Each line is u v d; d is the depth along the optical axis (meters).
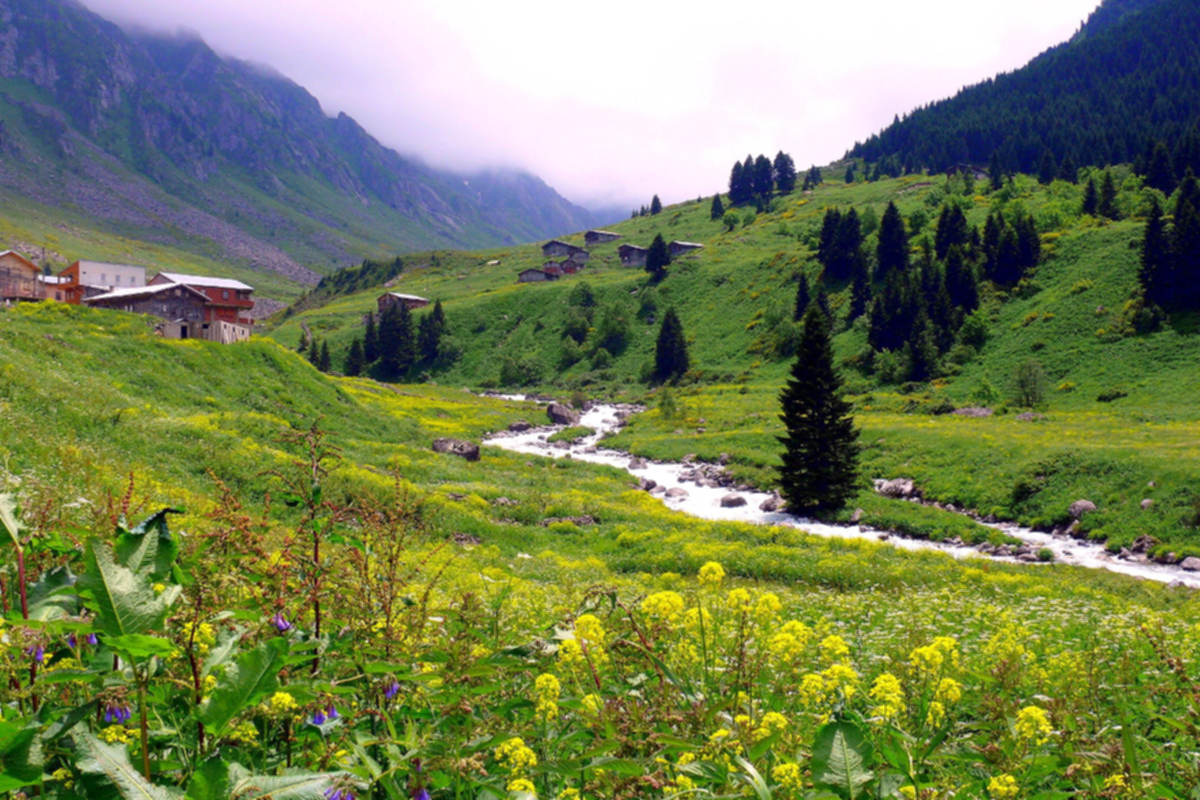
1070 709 4.23
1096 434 48.50
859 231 121.69
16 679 2.35
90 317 44.03
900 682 4.09
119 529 2.28
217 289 77.00
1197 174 134.00
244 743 2.49
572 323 127.62
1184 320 73.19
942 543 36.53
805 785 2.56
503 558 22.30
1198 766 3.11
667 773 2.77
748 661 3.68
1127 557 32.81
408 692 3.06
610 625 3.81
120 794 1.67
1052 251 96.44
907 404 71.31
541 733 3.18
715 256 148.50
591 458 60.91
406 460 37.75
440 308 130.62
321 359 124.75
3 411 19.70
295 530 3.34
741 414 73.88
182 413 33.69
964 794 2.55
